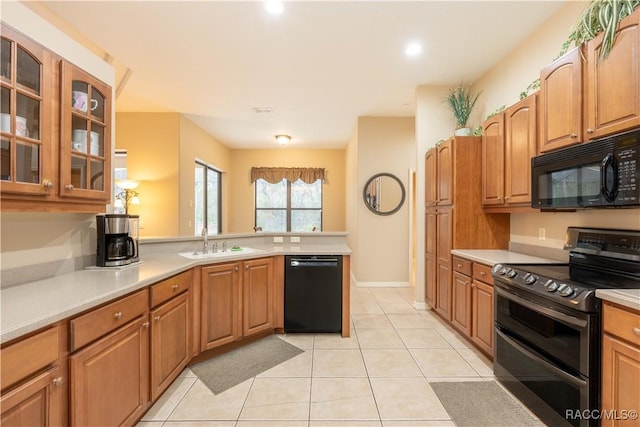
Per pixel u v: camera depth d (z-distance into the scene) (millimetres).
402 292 4535
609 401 1351
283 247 3289
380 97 4062
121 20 2406
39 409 1094
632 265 1666
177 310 2059
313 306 2928
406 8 2277
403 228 4902
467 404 1885
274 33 2592
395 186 4895
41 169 1416
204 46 2795
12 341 1005
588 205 1692
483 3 2232
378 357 2506
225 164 6973
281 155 7340
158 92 3885
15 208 1331
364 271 4891
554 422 1625
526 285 1805
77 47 1831
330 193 7344
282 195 7414
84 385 1272
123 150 4641
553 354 1642
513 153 2453
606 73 1589
